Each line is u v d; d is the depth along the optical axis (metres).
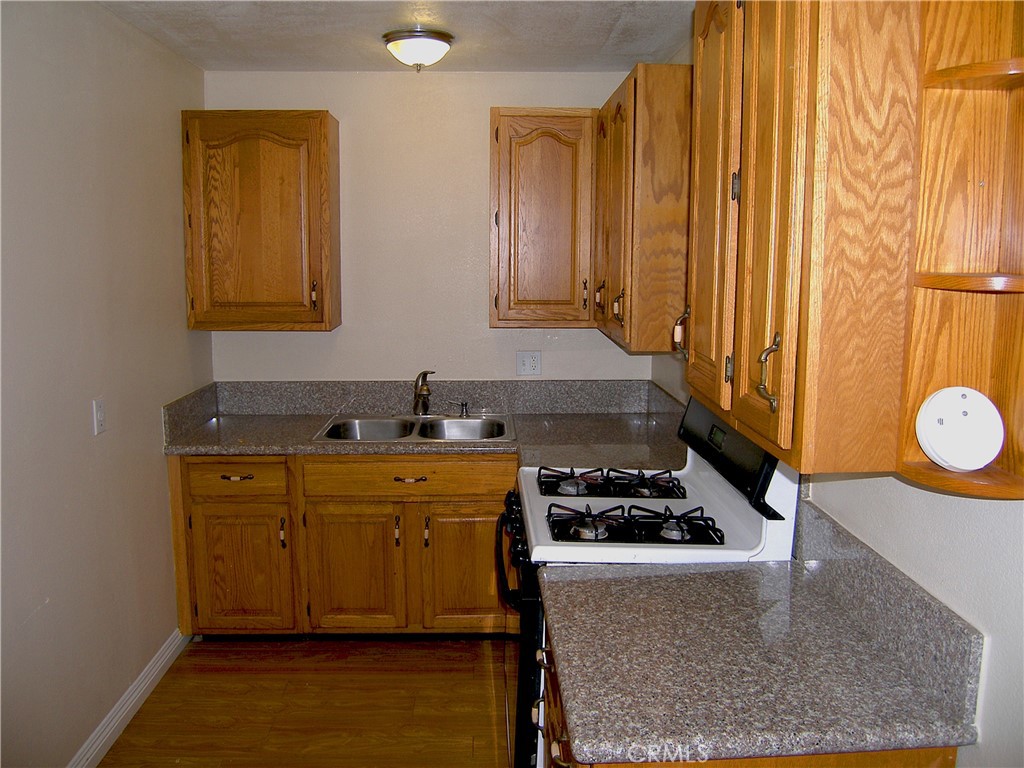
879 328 1.29
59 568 2.31
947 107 1.25
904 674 1.49
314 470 3.14
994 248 1.28
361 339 3.70
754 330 1.48
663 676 1.45
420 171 3.60
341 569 3.22
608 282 3.03
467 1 2.56
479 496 3.19
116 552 2.69
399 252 3.65
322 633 3.30
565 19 2.75
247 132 3.24
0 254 2.03
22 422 2.13
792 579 1.88
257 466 3.13
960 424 1.20
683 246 2.60
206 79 3.52
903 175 1.26
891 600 1.56
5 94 2.05
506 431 3.41
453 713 2.88
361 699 2.95
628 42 3.05
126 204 2.77
